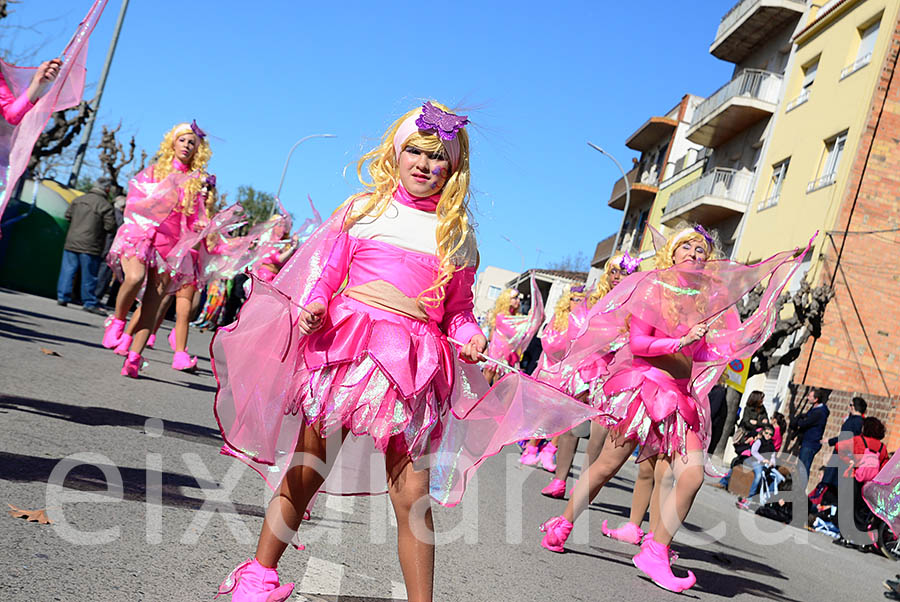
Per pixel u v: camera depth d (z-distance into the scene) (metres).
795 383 20.95
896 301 21.52
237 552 4.12
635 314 5.68
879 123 21.83
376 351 3.20
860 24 23.59
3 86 5.51
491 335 11.47
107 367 9.56
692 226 6.09
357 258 3.36
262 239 9.31
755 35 30.61
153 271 8.88
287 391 3.36
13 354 8.74
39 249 19.39
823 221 22.45
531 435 3.58
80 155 24.42
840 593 7.21
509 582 4.82
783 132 26.98
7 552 3.41
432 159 3.34
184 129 8.70
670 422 5.63
